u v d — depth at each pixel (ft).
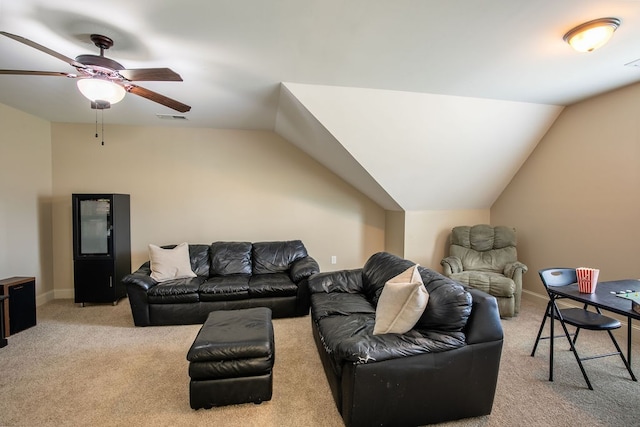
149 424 5.82
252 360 6.29
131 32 6.37
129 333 9.78
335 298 8.89
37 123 12.59
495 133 11.56
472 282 11.11
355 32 6.44
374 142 10.96
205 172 14.61
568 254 11.29
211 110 11.78
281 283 11.10
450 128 11.04
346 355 5.47
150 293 10.27
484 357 5.84
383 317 6.21
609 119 9.92
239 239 15.05
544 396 6.55
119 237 12.75
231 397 6.25
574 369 7.59
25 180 11.95
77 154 13.55
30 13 5.67
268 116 12.62
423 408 5.63
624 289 6.86
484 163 12.59
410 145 11.30
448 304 5.91
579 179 10.87
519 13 5.80
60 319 10.93
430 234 14.47
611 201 9.89
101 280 12.20
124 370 7.63
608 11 5.73
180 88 9.55
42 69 8.15
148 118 12.88
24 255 11.87
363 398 5.37
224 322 7.38
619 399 6.43
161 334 9.72
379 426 5.49
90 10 5.61
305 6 5.56
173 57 7.52
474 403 5.86
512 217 13.75
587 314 7.55
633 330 9.14
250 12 5.72
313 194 15.60
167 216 14.37
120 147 13.89
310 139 12.66
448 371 5.67
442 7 5.61
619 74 8.57
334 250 15.96
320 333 7.07
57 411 6.15
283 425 5.79
